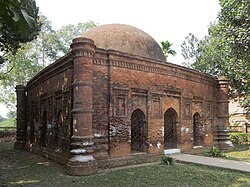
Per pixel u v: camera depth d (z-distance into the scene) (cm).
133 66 1060
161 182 719
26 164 1080
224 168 891
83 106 880
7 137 2473
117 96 1001
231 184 703
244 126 2202
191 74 1336
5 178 816
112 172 850
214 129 1493
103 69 977
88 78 899
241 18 1294
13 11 236
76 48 895
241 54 1400
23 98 1703
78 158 839
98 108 948
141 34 1331
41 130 1351
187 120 1291
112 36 1238
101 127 949
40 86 1386
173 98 1227
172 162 999
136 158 1027
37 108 1443
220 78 1546
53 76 1180
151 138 1096
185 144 1259
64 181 752
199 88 1392
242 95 1852
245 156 1241
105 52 980
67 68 1011
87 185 701
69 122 966
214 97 1520
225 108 1532
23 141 1662
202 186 680
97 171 861
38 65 3027
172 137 1253
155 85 1138
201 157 1115
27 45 2856
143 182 720
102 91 966
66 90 1005
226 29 1386
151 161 1076
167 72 1196
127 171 859
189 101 1312
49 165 1019
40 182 750
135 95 1068
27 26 255
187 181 728
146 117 1095
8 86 3086
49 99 1238
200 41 2498
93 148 903
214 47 1978
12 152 1492
